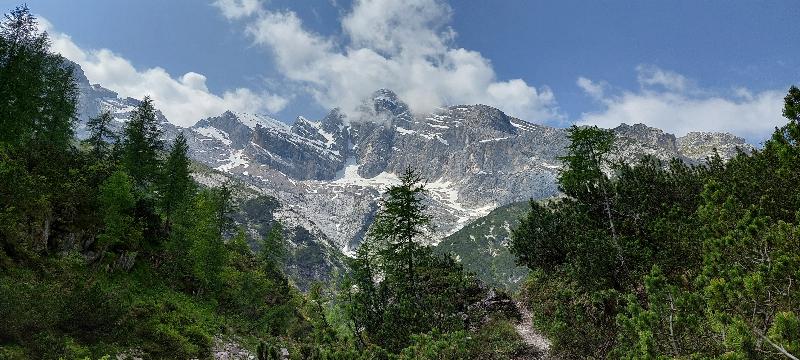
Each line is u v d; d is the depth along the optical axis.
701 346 10.02
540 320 17.22
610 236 21.53
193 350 26.23
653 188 23.66
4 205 27.33
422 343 15.35
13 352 16.92
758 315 9.21
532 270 28.64
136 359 21.88
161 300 32.69
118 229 33.56
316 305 34.47
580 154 25.66
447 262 26.28
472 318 22.61
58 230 30.92
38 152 36.72
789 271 9.09
